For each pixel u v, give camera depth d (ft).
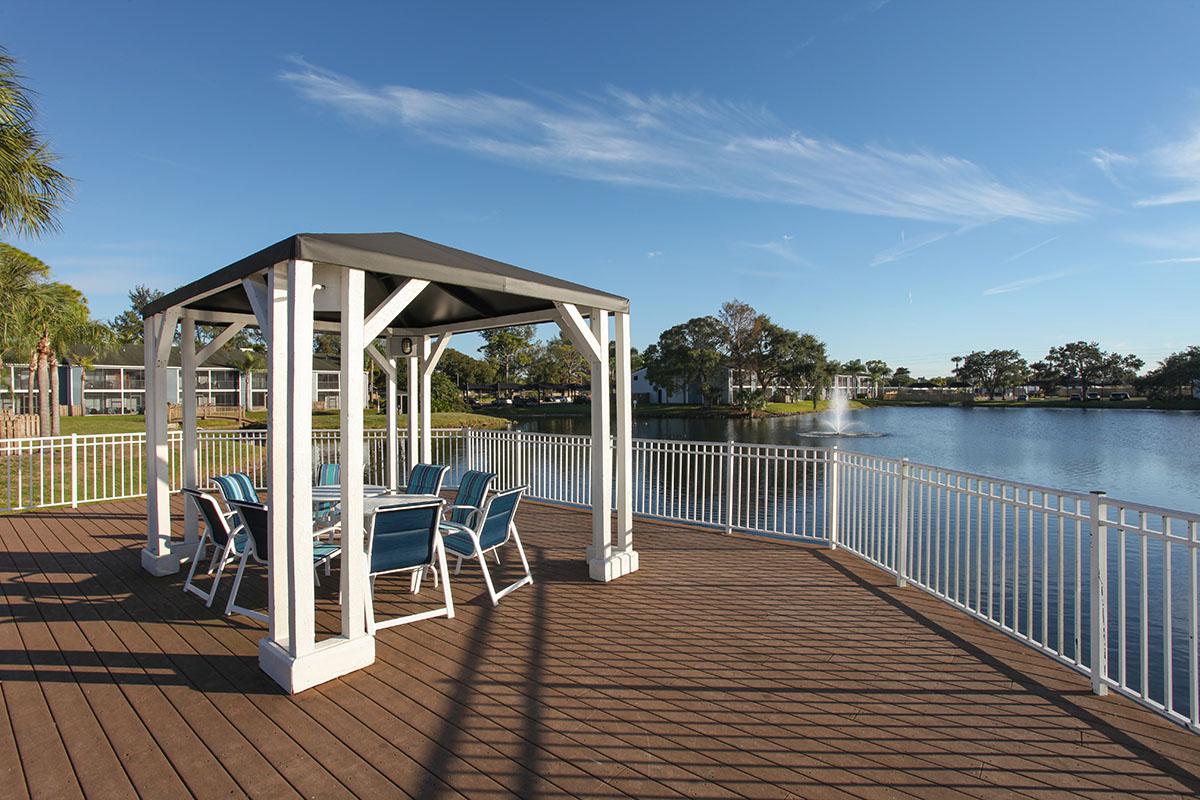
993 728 8.29
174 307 14.67
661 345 158.40
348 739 8.05
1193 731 8.07
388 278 16.66
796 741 7.98
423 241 14.28
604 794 6.86
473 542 13.60
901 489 15.06
